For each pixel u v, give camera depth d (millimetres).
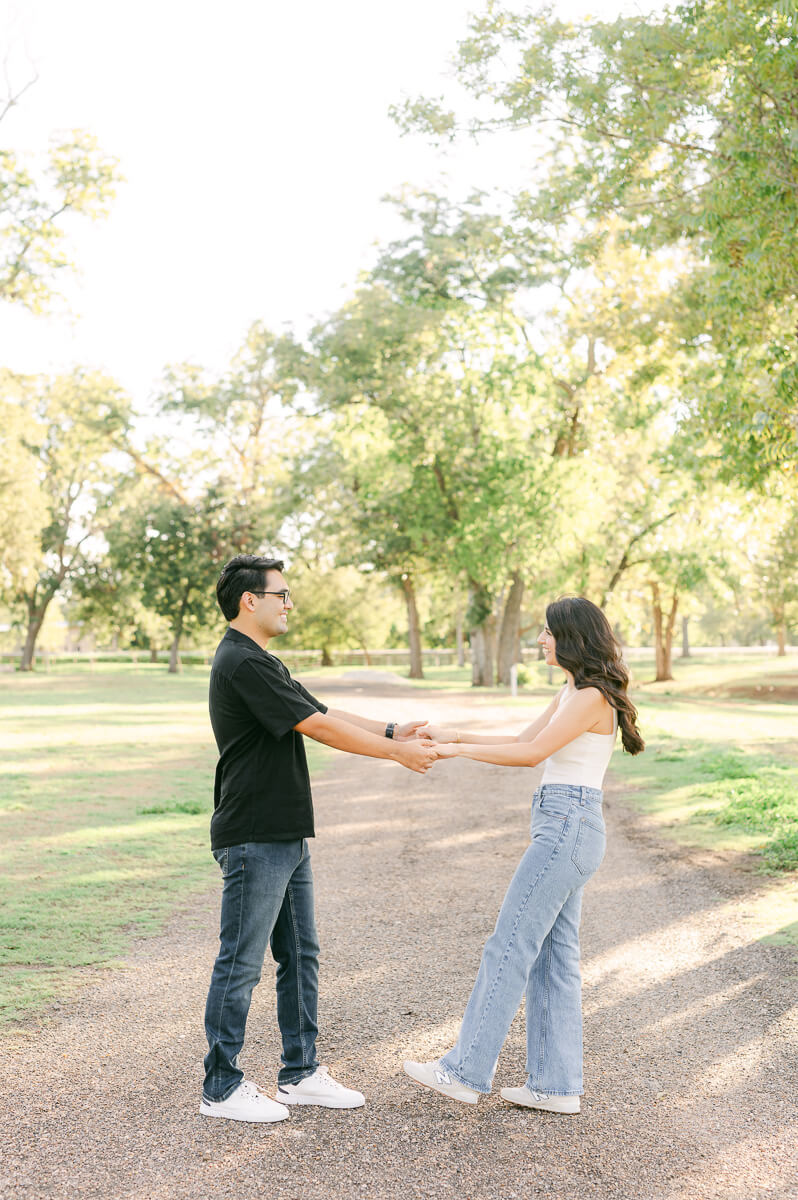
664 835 9180
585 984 5129
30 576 54625
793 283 10516
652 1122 3574
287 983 3826
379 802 11836
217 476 53219
